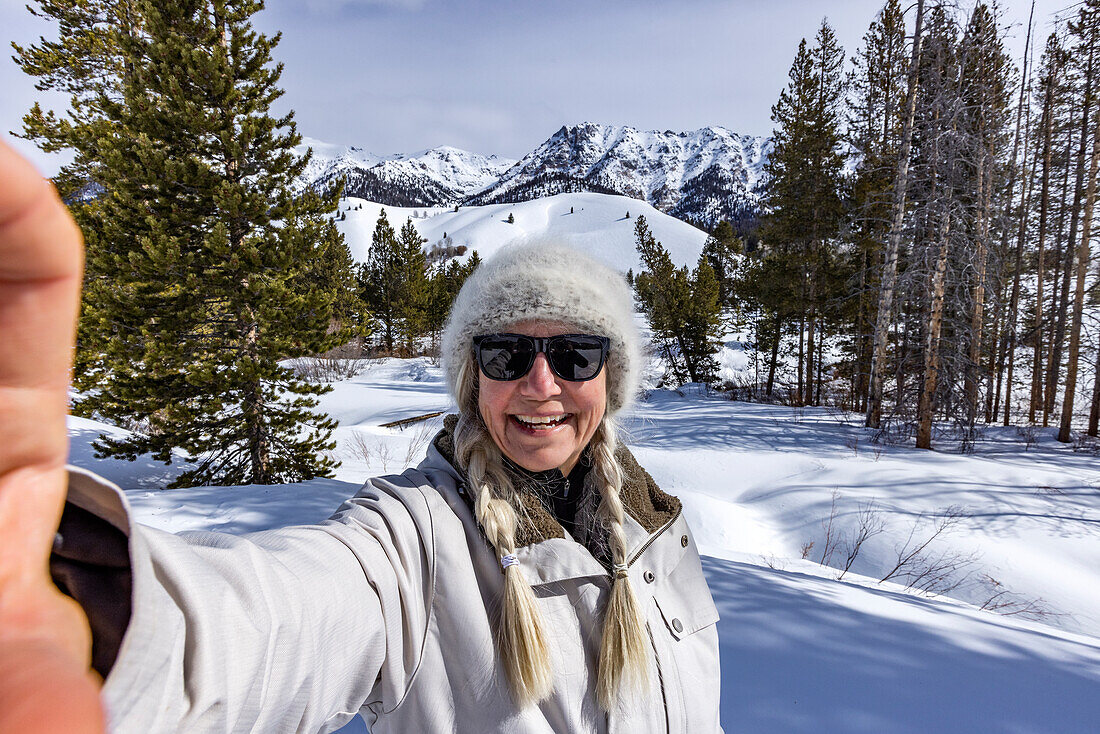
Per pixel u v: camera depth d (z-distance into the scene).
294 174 9.28
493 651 0.81
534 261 1.07
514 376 1.01
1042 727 2.01
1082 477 9.45
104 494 0.35
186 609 0.46
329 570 0.68
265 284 8.83
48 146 12.66
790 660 2.36
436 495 0.91
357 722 1.66
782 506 8.73
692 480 10.34
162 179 8.30
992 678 2.33
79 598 0.34
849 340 22.23
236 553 0.58
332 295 9.62
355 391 23.34
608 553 1.03
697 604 1.12
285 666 0.55
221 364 9.02
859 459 10.88
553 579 0.91
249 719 0.50
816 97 20.84
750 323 30.61
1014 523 7.47
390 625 0.74
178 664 0.43
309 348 9.20
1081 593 6.04
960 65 11.73
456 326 1.10
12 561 0.20
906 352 13.70
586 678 0.89
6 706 0.19
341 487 5.23
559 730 0.86
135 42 8.74
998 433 16.20
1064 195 18.83
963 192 12.35
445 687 0.79
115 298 8.30
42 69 12.61
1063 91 17.61
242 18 8.98
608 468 1.07
